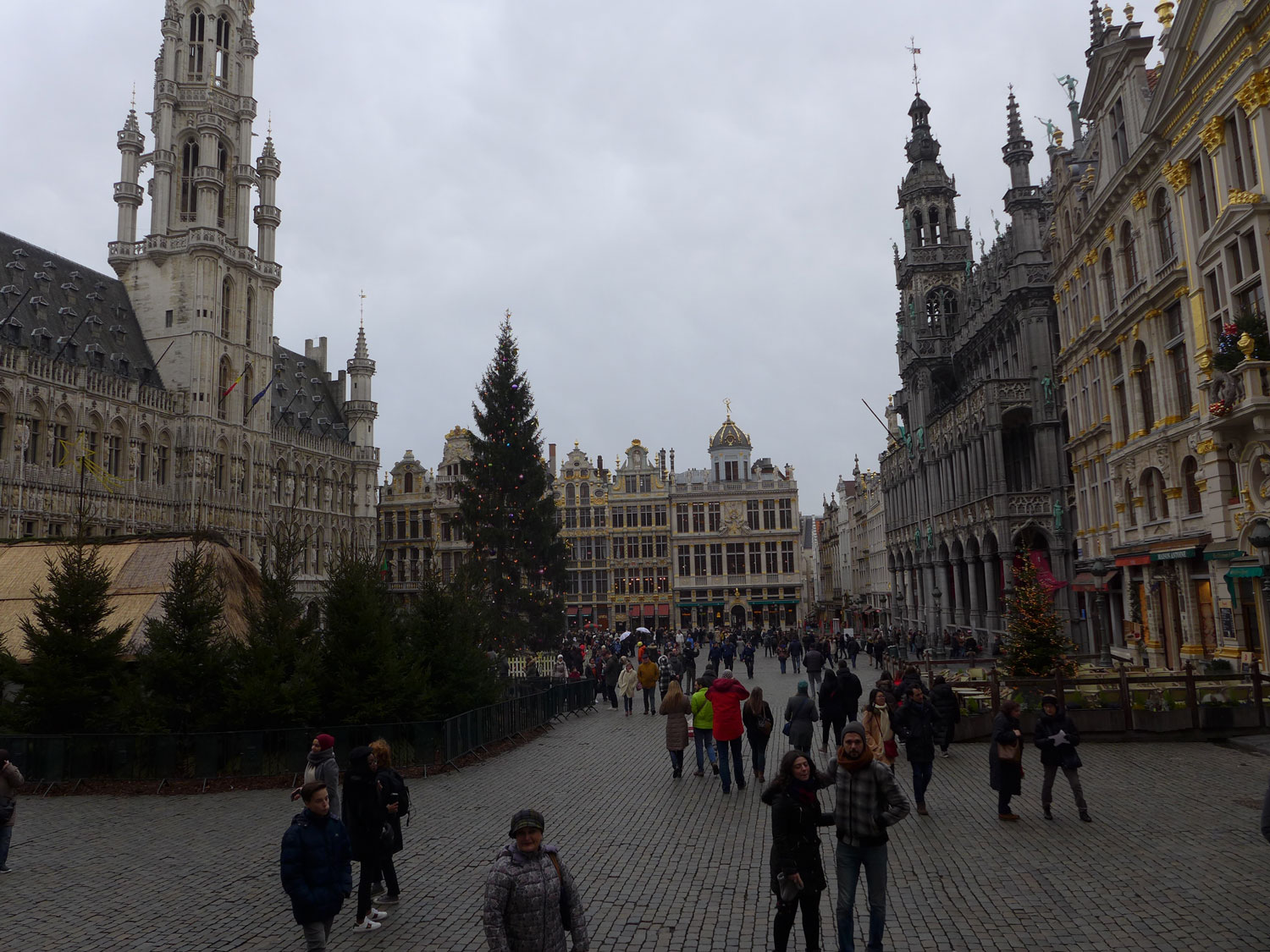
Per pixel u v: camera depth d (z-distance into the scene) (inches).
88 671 764.0
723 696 645.9
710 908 394.0
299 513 2999.5
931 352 2263.8
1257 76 833.5
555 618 1940.2
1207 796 559.8
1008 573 1582.2
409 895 423.8
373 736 754.8
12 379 1955.0
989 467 1630.2
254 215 2915.8
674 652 1533.0
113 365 2394.2
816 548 6412.4
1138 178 1117.1
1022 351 1672.0
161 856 499.2
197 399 2504.9
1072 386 1427.2
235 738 715.4
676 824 549.0
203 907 411.2
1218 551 928.3
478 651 936.3
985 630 1738.4
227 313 2699.3
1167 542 1068.5
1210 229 930.7
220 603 802.2
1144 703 786.2
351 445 3363.7
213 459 2541.8
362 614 805.2
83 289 2479.1
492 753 853.8
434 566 983.0
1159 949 329.4
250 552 2655.0
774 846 318.7
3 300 2154.3
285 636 791.7
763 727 655.1
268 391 2933.1
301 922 305.7
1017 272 1654.8
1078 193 1376.7
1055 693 804.6
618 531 3843.5
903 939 349.4
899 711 565.6
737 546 3786.9
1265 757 682.8
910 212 2341.3
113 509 2182.6
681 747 702.5
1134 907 371.6
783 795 320.2
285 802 647.1
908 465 2346.2
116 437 2278.5
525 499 1958.7
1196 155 968.3
